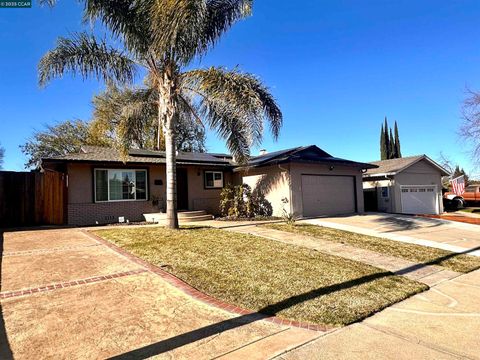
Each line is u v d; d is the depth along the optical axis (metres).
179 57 9.83
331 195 16.50
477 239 11.34
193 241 8.73
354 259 7.80
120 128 11.05
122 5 9.49
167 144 10.65
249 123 9.45
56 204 13.16
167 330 3.83
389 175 19.83
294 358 3.29
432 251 9.07
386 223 14.02
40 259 6.87
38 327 3.83
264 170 16.11
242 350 3.41
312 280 5.89
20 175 12.63
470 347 3.61
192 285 5.39
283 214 14.86
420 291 5.74
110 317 4.14
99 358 3.20
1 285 5.23
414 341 3.74
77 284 5.32
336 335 3.86
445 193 28.00
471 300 5.34
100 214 13.71
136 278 5.65
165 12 8.48
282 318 4.29
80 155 14.10
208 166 16.41
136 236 9.42
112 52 10.14
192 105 11.34
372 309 4.71
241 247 8.21
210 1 10.50
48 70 9.46
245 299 4.88
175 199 10.74
